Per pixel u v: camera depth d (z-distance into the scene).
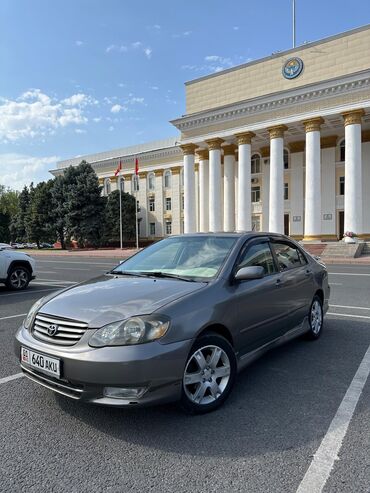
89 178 48.66
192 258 4.32
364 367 4.47
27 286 11.54
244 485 2.41
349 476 2.49
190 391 3.32
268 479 2.46
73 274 16.00
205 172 38.47
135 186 52.69
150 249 4.97
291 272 4.96
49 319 3.29
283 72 31.61
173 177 48.72
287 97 29.92
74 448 2.83
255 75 33.12
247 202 32.66
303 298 5.11
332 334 5.91
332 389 3.86
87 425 3.15
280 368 4.45
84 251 43.75
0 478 2.50
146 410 3.40
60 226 49.25
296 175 37.19
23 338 3.40
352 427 3.12
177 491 2.36
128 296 3.43
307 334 5.45
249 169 32.75
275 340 4.46
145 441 2.91
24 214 57.81
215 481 2.45
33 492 2.36
